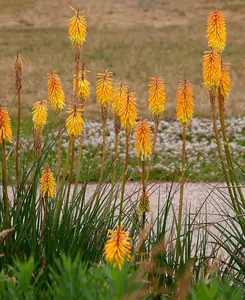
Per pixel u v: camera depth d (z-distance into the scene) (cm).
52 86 643
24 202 650
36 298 446
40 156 626
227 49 3669
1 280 414
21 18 4441
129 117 600
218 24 640
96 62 3362
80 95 659
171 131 1969
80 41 627
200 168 1595
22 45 3766
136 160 1644
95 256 614
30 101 2538
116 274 384
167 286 589
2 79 2927
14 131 1875
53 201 655
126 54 3556
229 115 2211
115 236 476
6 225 607
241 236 678
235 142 1875
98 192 653
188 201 1303
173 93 2738
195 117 2170
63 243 609
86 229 623
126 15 4578
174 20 4494
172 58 3488
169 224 1106
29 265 413
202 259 679
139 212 609
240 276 662
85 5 4788
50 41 3872
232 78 2898
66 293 402
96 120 2139
